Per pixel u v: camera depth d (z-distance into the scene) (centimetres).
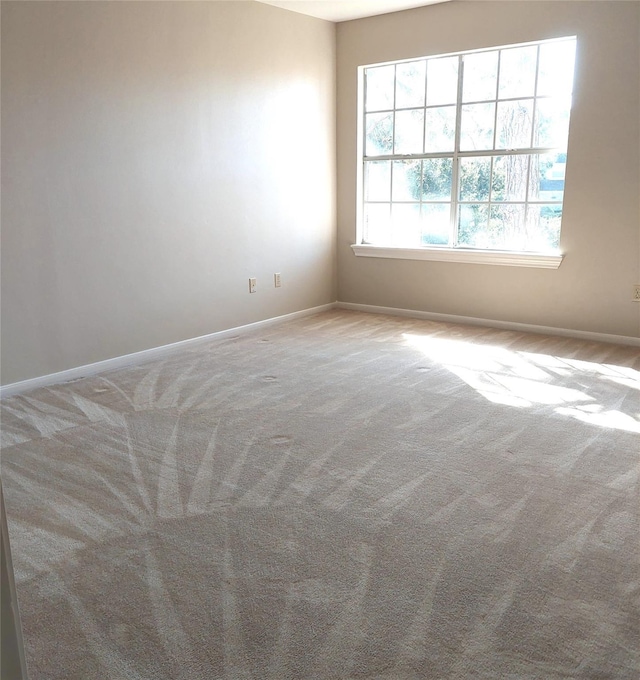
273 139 509
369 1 483
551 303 489
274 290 535
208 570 201
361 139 566
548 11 448
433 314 550
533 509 233
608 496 242
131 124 404
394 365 413
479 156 504
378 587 191
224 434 306
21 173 353
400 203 557
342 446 290
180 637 171
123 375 402
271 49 494
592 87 440
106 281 405
